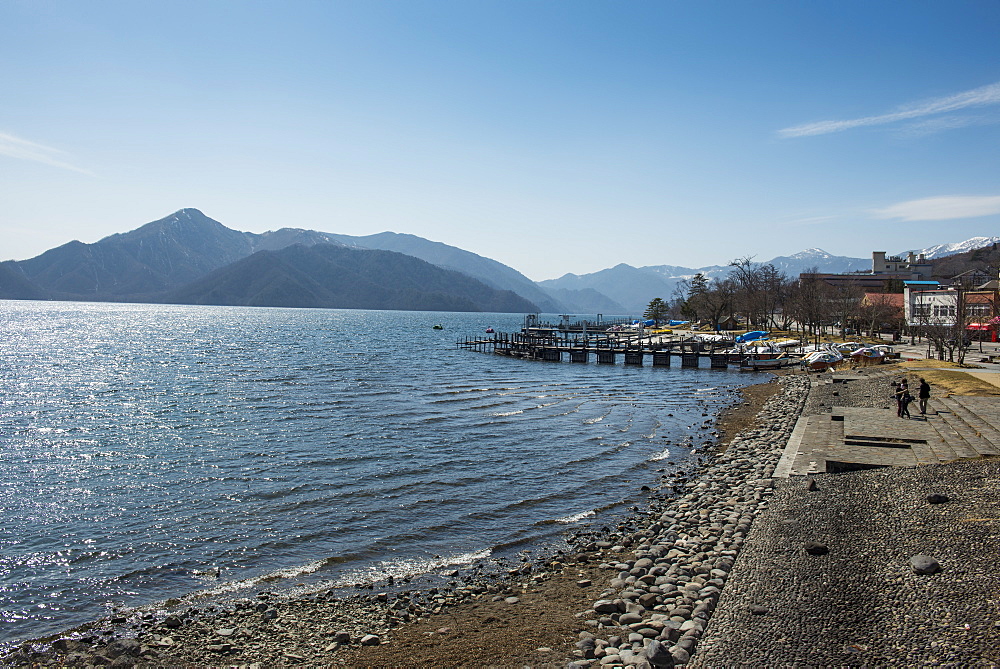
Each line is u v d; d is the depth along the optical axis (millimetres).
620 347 91500
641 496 20625
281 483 22047
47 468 24188
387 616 12227
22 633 11977
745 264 130625
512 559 15352
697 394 48250
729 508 17516
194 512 19016
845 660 8727
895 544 12867
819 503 16547
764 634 9750
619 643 10305
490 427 32781
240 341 113688
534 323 160000
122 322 183625
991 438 20203
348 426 32906
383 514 18797
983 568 10992
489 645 10617
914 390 35188
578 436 30578
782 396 43438
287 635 11523
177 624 12047
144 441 29156
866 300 102750
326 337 130000
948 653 8523
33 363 70312
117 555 15773
